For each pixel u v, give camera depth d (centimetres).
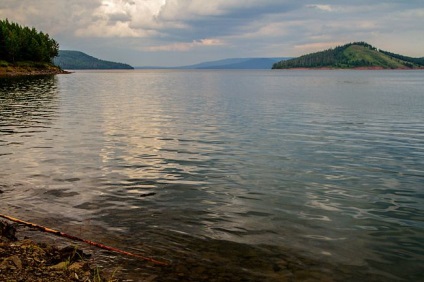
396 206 1320
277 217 1204
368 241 1032
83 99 6134
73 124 3312
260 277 839
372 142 2588
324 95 7856
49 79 13375
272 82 16138
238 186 1542
